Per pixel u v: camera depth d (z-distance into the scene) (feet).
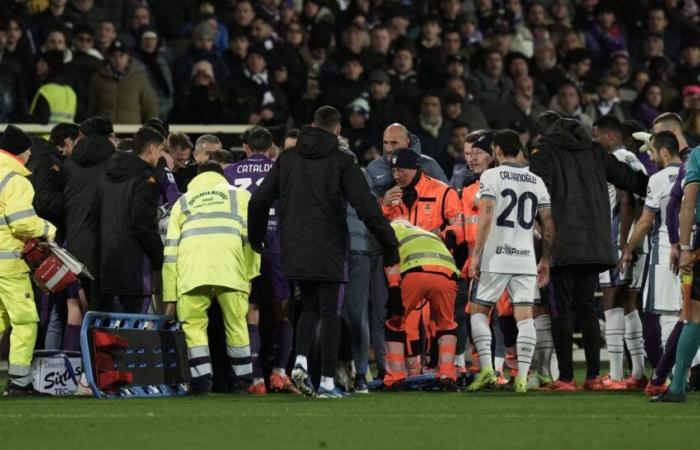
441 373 136.46
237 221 133.39
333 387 124.57
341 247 122.01
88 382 127.34
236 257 132.67
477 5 274.36
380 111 217.77
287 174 122.31
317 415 105.09
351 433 90.48
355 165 122.11
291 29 240.32
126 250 132.77
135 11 236.84
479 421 98.68
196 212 133.49
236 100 215.72
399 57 235.20
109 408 114.62
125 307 134.82
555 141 131.95
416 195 141.79
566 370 134.10
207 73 212.64
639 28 290.56
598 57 280.51
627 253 133.39
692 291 112.47
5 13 214.07
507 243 127.95
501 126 238.07
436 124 219.82
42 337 151.33
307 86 232.73
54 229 132.16
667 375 122.21
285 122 216.33
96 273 136.05
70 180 138.00
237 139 197.98
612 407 111.24
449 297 135.85
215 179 135.44
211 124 211.20
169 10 243.40
